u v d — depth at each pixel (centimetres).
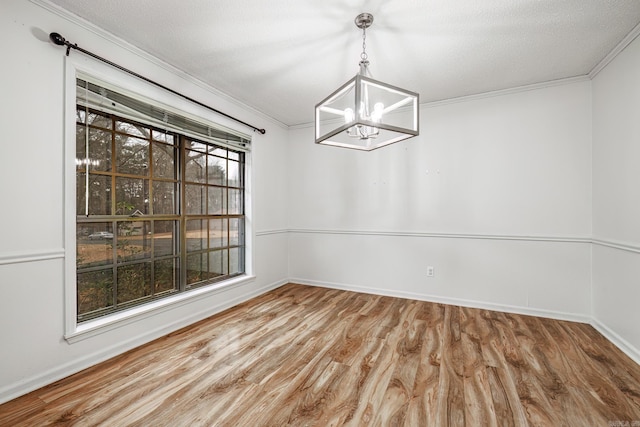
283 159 413
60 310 179
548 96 281
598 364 194
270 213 386
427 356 205
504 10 181
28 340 166
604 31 202
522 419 143
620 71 222
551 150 280
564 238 274
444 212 327
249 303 328
